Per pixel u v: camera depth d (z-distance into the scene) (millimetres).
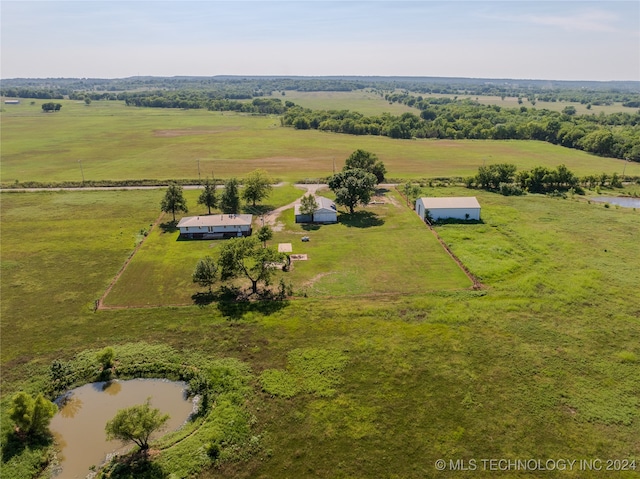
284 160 139125
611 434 33875
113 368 41656
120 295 54625
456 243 70000
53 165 131125
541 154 152000
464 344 44406
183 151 153500
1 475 30641
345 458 32156
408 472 31000
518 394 37812
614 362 41781
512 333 46125
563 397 37500
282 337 45938
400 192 101688
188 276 59344
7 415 35781
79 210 87312
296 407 36750
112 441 34000
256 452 32688
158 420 32875
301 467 31500
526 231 74750
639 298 52750
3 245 69812
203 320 49031
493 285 56469
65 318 49719
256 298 53406
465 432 34156
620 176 116188
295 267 62062
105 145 165250
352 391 38406
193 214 85500
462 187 105250
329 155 147750
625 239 71438
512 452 32469
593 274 58719
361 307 51156
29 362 42625
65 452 33219
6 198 95250
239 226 74125
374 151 155875
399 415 35812
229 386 39000
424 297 53469
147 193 99750
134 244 70500
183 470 31094
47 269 61625
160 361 42438
